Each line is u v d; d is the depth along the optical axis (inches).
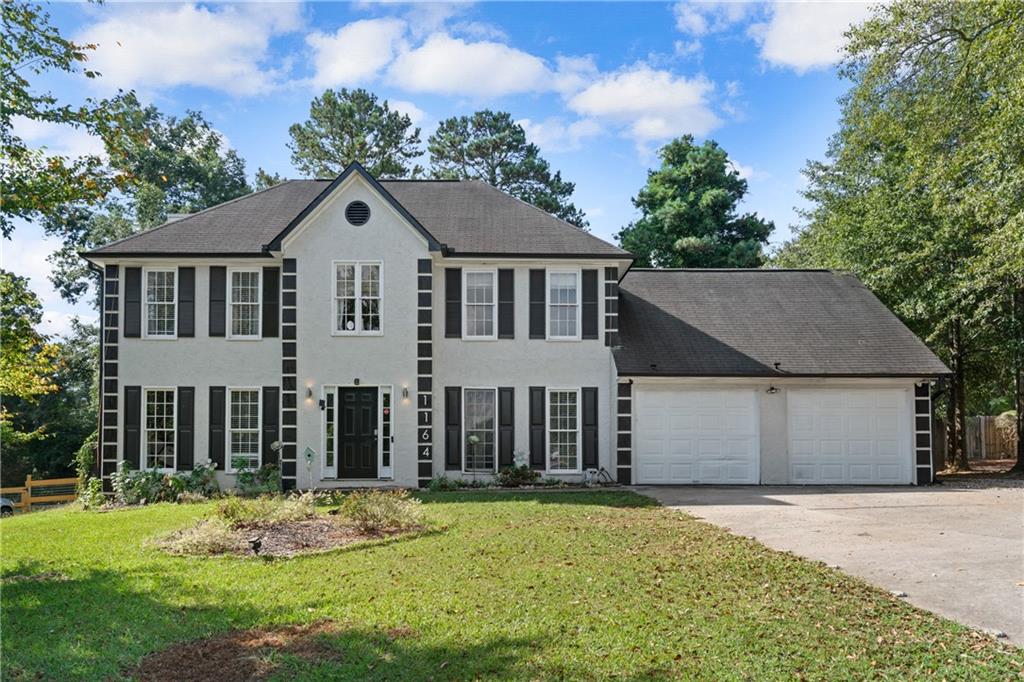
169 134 1823.3
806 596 336.8
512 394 832.3
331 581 369.4
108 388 808.9
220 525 487.8
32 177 478.6
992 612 314.5
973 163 807.7
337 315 807.7
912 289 1022.4
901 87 905.5
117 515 615.8
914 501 668.1
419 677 250.2
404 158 1909.4
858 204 1075.9
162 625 303.6
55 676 255.9
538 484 807.7
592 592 344.5
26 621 312.0
